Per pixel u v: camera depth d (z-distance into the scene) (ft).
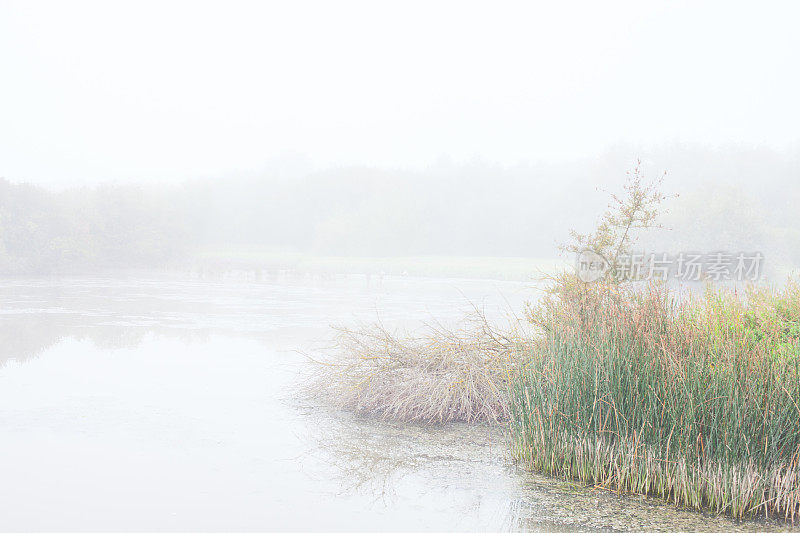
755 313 23.39
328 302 73.15
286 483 16.30
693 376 15.97
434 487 16.15
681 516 14.33
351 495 15.51
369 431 21.63
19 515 13.96
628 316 19.57
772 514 14.46
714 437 15.26
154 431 21.01
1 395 25.75
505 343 26.30
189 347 39.32
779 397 15.24
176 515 14.07
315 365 28.73
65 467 17.29
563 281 26.40
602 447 16.70
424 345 26.37
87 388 27.32
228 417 22.99
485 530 13.43
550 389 18.22
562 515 14.33
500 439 20.92
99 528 13.32
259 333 45.96
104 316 55.16
